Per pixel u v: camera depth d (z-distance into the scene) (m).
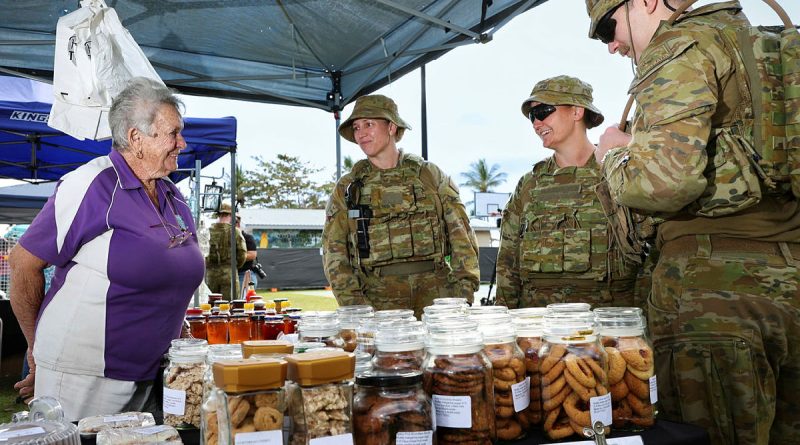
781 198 1.56
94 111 2.68
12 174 6.38
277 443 0.96
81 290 1.88
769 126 1.48
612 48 1.81
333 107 4.85
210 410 1.04
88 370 1.90
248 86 4.62
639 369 1.30
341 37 4.15
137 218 1.92
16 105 5.02
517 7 3.34
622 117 1.84
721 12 1.63
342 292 3.00
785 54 1.50
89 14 2.69
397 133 3.25
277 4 3.69
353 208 3.06
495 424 1.17
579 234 2.60
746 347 1.48
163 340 2.00
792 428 1.57
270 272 21.22
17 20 3.61
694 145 1.42
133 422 1.35
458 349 1.14
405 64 4.21
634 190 1.48
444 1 3.61
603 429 1.19
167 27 3.92
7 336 5.83
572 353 1.24
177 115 2.03
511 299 2.85
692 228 1.62
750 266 1.53
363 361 1.26
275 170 52.75
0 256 6.54
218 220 7.55
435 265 3.04
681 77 1.47
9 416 4.29
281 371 0.98
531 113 2.74
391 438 1.02
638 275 2.59
